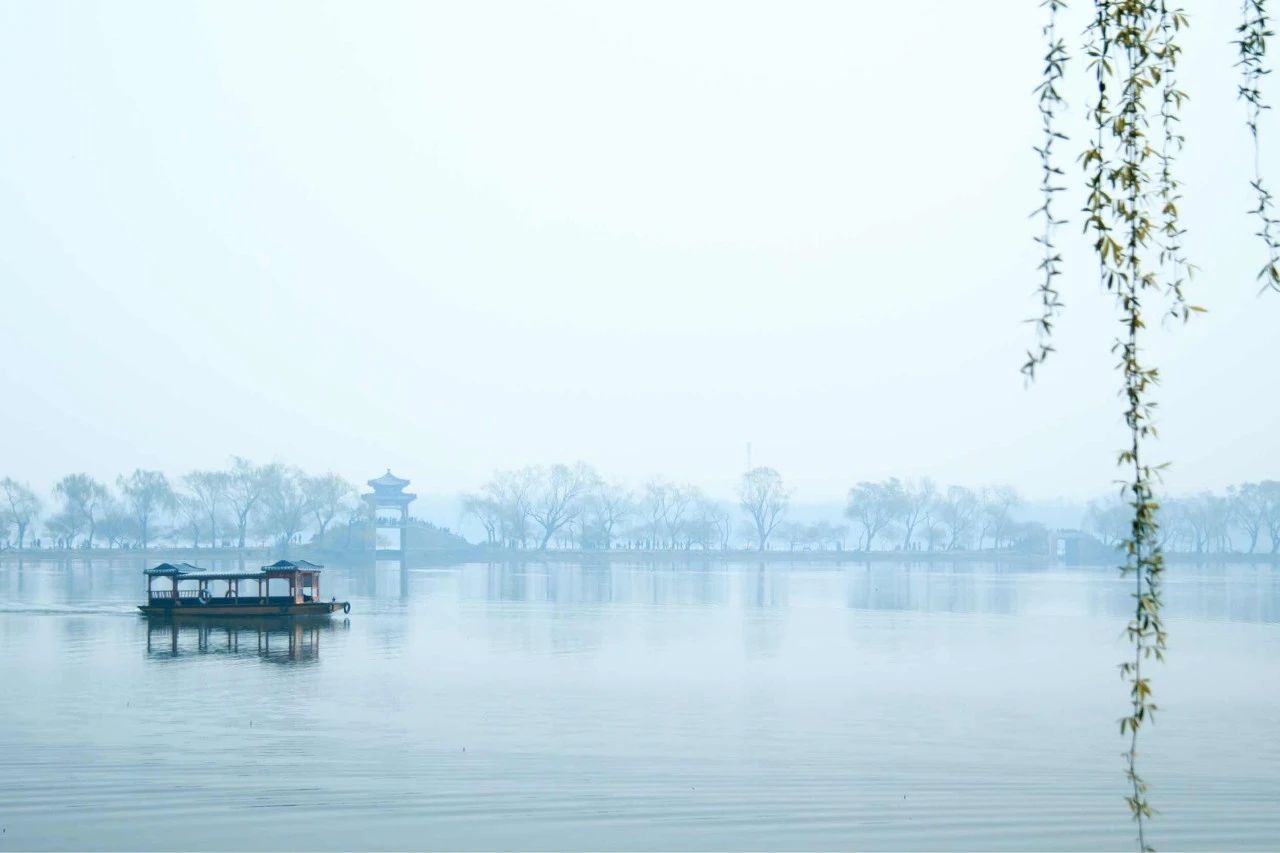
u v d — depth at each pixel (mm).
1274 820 27234
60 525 191625
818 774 31672
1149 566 13648
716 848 25156
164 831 26188
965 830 26469
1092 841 25750
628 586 128750
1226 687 48969
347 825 26641
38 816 27266
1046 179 13703
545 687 48031
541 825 26734
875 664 56531
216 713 41219
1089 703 44312
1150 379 13414
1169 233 13570
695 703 43938
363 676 51281
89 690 46781
